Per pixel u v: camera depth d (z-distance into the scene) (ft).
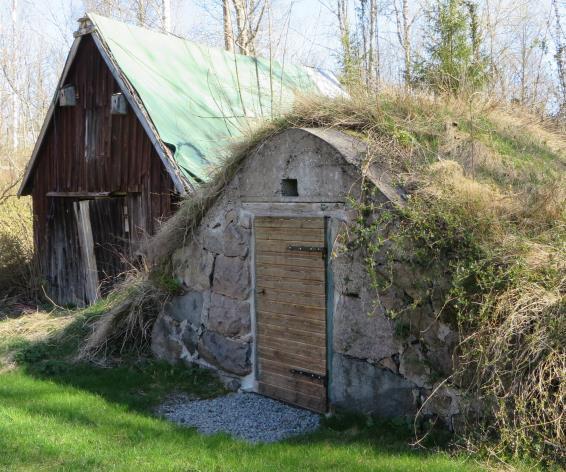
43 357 27.81
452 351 17.07
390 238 17.93
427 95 26.71
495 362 15.69
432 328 17.51
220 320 24.11
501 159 23.41
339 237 19.70
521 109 31.55
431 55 35.65
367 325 19.08
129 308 27.66
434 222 17.67
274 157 21.79
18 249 44.78
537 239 17.67
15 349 28.81
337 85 44.68
